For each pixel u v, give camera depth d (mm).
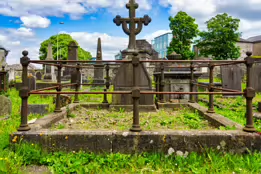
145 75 5105
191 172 2275
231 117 4949
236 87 9180
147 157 2570
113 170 2305
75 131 2738
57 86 4219
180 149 2617
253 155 2562
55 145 2668
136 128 2729
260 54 41844
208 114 4172
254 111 5895
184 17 33906
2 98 4973
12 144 2654
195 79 7090
